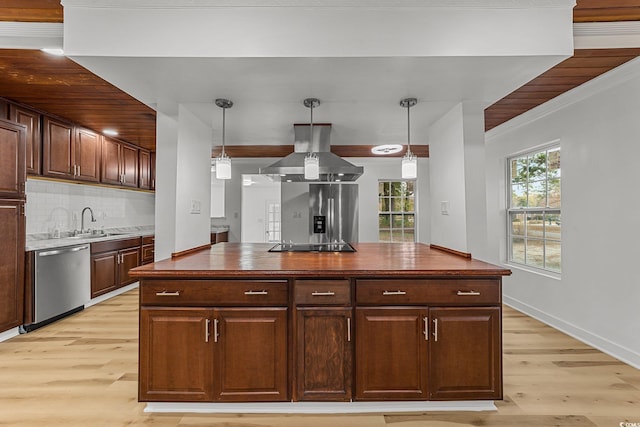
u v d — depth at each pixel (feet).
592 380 7.50
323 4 5.82
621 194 8.41
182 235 8.63
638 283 8.02
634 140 8.05
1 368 8.11
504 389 7.16
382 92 7.56
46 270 10.80
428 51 5.83
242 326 6.31
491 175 13.96
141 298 6.30
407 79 6.85
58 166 12.00
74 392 7.05
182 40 5.80
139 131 14.17
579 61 7.68
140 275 6.19
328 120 9.86
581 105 9.59
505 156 13.21
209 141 10.44
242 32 5.82
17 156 9.95
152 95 7.74
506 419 6.18
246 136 11.94
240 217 21.16
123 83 7.04
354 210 17.66
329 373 6.32
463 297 6.36
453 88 7.34
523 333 10.34
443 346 6.32
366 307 6.34
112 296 14.65
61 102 10.48
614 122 8.57
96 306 13.28
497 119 12.25
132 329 10.77
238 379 6.31
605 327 8.93
